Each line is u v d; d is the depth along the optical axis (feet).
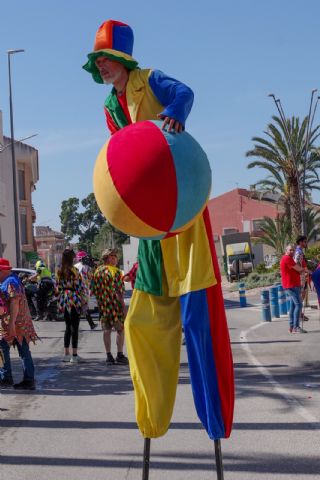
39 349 51.39
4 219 175.32
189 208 12.93
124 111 14.71
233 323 65.51
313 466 19.17
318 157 157.69
